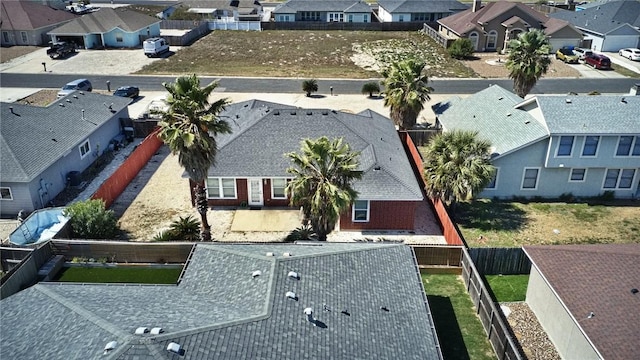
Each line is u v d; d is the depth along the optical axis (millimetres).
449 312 22516
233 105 39125
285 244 21281
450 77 59938
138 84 56031
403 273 19625
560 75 59625
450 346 20500
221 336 14234
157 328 13953
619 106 32062
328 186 22422
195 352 13461
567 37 67688
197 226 27469
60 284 18422
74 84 50062
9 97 51031
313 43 74875
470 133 29688
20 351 14344
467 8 83750
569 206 32406
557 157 31375
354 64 65562
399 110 39125
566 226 30047
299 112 33656
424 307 17984
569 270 20328
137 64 63938
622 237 28938
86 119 36688
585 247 21734
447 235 27828
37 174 29500
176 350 13234
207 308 16172
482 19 71312
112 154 38594
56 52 65312
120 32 71125
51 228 27656
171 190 33406
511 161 32000
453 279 24938
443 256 25125
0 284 22375
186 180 34781
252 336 14570
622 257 20391
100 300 16594
